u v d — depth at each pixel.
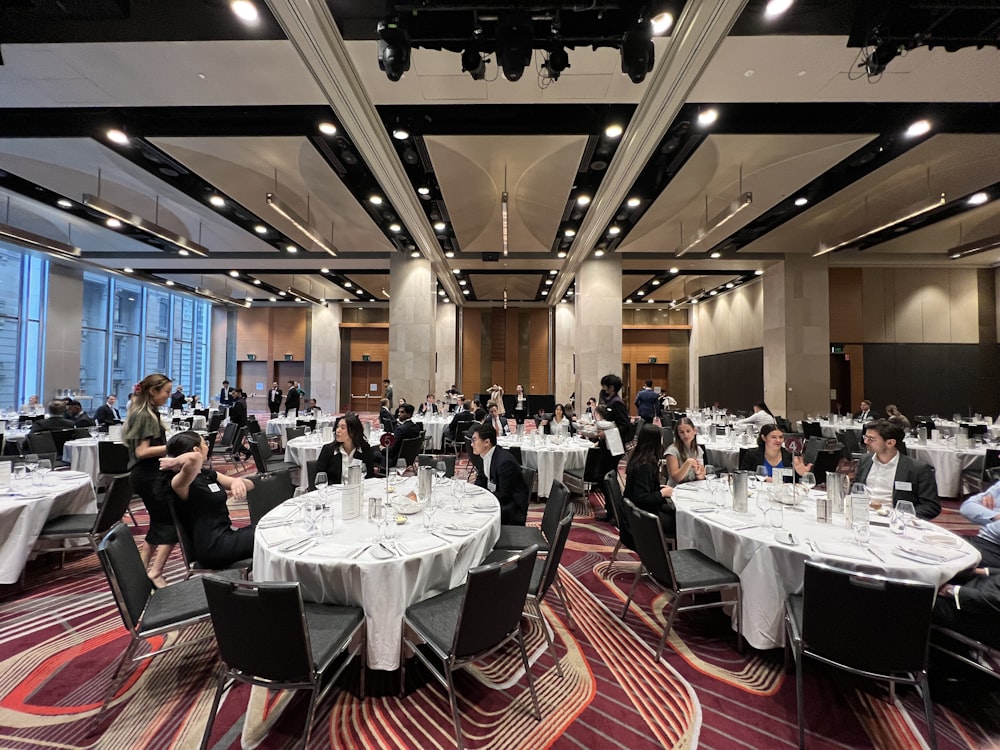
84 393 11.12
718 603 2.52
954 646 2.17
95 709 2.08
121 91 4.21
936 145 5.65
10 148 5.66
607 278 10.01
